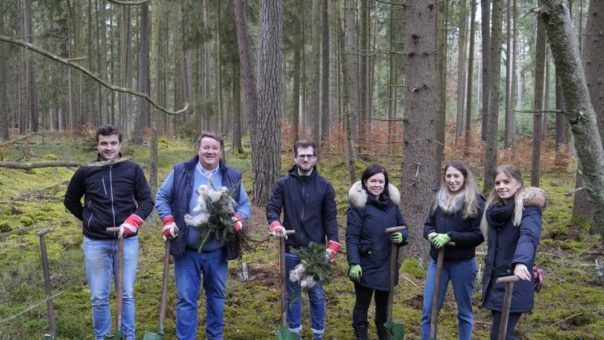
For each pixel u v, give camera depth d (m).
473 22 16.92
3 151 11.26
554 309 5.33
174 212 3.87
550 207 10.30
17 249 6.70
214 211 3.71
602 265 6.56
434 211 4.08
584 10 24.12
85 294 5.44
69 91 23.66
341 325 4.88
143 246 7.39
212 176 3.95
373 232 4.05
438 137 13.20
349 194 4.13
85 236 3.87
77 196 3.91
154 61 8.27
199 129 15.41
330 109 16.62
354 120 10.65
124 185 3.87
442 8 12.30
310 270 3.87
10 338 4.18
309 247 3.94
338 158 15.55
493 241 3.57
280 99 9.71
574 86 1.57
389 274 4.09
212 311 4.01
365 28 15.67
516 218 3.38
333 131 16.11
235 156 17.50
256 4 17.33
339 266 6.57
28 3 14.33
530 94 32.47
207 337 4.07
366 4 15.41
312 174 4.25
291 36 17.23
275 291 5.71
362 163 15.14
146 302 5.33
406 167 6.18
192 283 3.89
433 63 5.95
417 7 5.82
